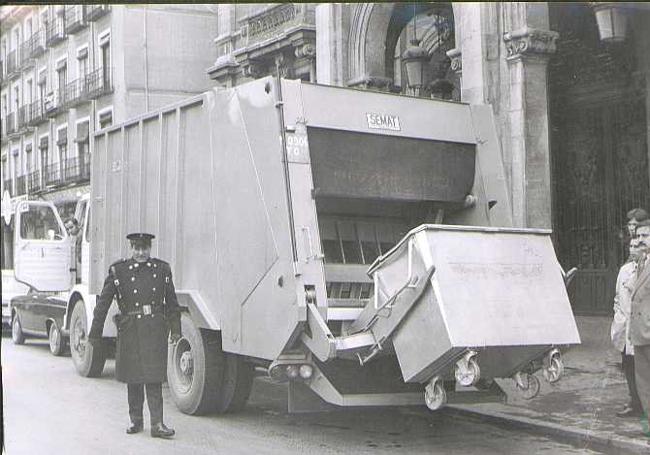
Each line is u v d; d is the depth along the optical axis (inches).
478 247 241.9
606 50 493.0
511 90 468.1
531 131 465.1
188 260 319.6
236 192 288.8
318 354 253.4
